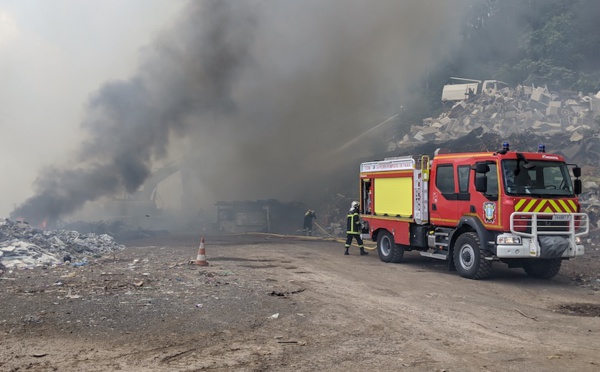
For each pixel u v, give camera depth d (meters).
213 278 10.22
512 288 9.98
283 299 8.37
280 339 6.04
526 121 33.00
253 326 6.61
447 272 11.95
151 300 7.89
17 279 9.76
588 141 23.88
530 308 8.18
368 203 14.75
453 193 11.59
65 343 5.69
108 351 5.46
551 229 10.38
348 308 7.82
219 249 16.55
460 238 11.22
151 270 11.22
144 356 5.32
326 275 11.20
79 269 11.41
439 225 12.12
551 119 33.12
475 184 10.65
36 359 5.14
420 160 12.73
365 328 6.64
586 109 33.50
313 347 5.75
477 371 4.95
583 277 11.19
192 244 18.69
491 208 10.53
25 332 6.06
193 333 6.21
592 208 18.16
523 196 10.27
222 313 7.23
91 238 17.39
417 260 14.12
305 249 16.89
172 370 4.90
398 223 13.25
